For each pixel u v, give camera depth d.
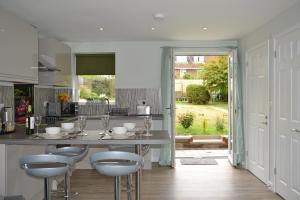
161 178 5.08
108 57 6.43
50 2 3.56
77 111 6.05
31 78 4.15
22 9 3.85
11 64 3.56
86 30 5.14
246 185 4.66
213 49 6.19
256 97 5.09
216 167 5.82
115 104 6.32
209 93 9.40
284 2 3.58
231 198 4.08
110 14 4.11
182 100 9.43
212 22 4.57
